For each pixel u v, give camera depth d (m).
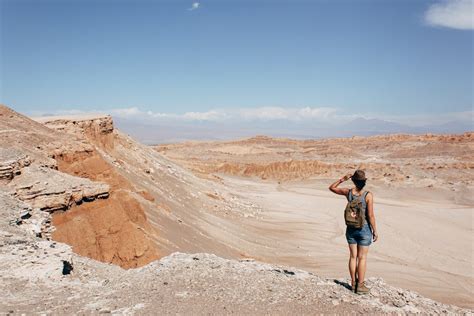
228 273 10.74
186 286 9.80
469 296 32.16
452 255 45.66
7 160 21.53
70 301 9.11
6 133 26.33
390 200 87.12
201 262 11.61
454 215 68.94
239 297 9.20
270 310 8.62
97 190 24.12
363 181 9.52
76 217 22.36
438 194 92.69
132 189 37.94
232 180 120.44
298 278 10.75
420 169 118.62
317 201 84.50
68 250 13.47
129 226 24.61
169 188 53.22
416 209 74.12
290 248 44.06
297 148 191.25
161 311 8.45
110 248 23.17
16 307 8.64
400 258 43.66
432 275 37.69
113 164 45.12
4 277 10.59
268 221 57.59
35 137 28.30
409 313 8.86
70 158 29.92
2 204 17.47
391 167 122.50
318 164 133.75
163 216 36.03
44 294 9.66
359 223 9.48
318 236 51.22
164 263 11.56
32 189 21.06
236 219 53.25
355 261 9.80
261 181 125.69
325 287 10.10
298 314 8.50
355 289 9.76
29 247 12.94
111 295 9.45
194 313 8.39
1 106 30.17
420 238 52.88
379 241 50.50
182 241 32.72
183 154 171.75
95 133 48.75
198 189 62.12
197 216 45.81
